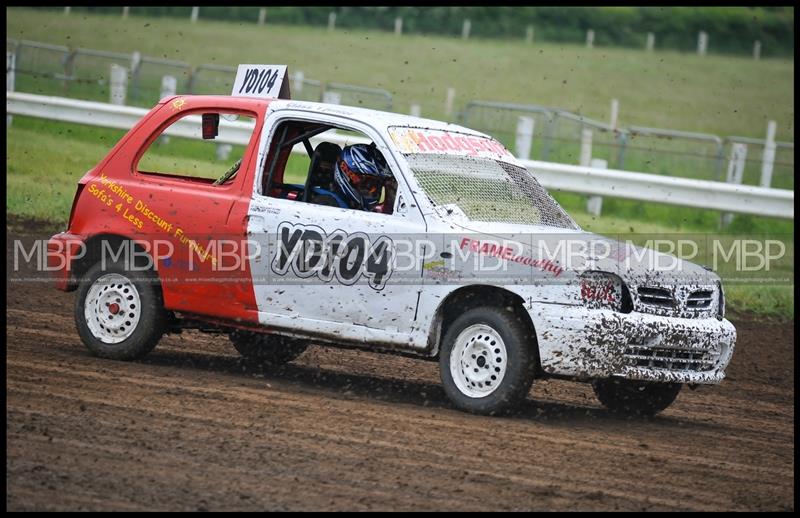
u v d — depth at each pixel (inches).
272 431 538.6
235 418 559.5
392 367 773.3
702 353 633.6
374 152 666.2
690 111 2790.4
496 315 597.6
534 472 501.4
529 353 593.9
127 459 475.2
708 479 518.3
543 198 690.8
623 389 680.4
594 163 1365.7
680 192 1224.2
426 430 562.6
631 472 517.7
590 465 523.2
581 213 1370.6
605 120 2443.4
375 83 2723.9
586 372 584.4
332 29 3991.1
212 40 3408.0
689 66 3806.6
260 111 676.7
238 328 663.8
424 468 493.0
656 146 1686.8
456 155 669.3
